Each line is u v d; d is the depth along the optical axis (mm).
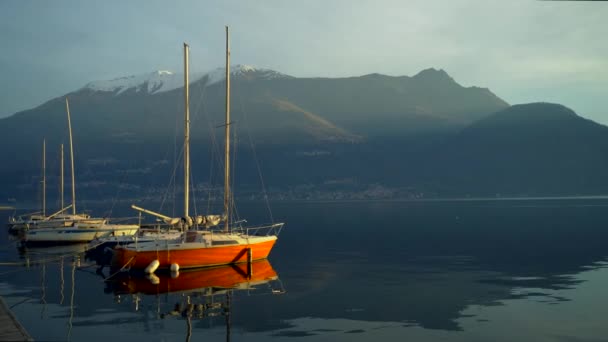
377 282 27703
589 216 92250
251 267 32531
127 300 23031
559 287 25719
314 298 23453
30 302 22609
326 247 46469
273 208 178375
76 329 17922
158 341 16547
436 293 24453
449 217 97688
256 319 19500
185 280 28297
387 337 17047
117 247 29766
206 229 36281
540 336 17016
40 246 49125
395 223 81125
